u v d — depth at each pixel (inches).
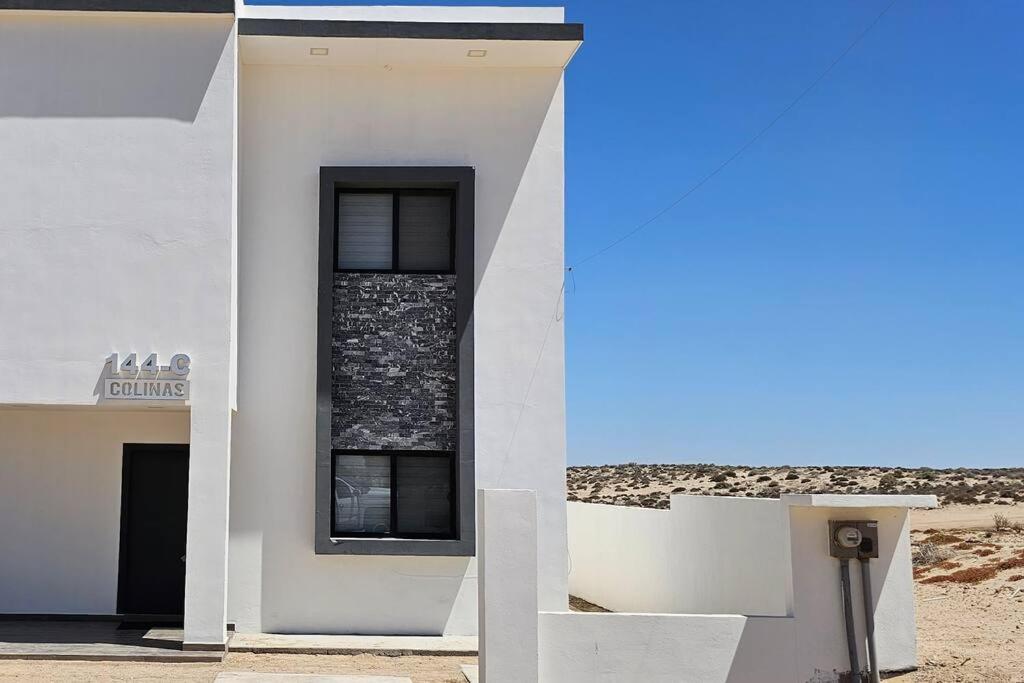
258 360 583.5
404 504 591.8
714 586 560.4
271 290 588.4
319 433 574.9
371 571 577.9
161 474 630.5
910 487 2496.3
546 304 595.5
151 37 559.5
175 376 538.0
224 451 535.8
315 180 596.7
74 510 622.2
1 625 593.0
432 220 609.9
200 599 525.3
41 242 542.3
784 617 428.1
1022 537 1236.5
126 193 548.1
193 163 552.4
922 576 872.3
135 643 537.0
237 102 572.4
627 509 733.3
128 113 553.3
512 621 408.8
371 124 600.7
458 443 581.6
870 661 425.1
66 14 554.6
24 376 534.0
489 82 607.5
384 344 593.9
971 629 593.0
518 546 412.8
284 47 577.3
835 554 430.6
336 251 601.0
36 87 552.4
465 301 589.3
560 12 609.0
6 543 617.3
